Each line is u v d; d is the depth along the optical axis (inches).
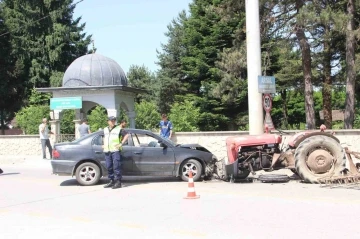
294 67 1278.3
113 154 474.3
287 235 259.9
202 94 1626.5
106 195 426.0
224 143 701.3
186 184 490.6
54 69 1825.8
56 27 1798.7
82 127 761.6
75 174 499.2
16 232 283.6
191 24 1589.6
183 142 722.8
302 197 388.5
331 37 1083.9
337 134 629.6
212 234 266.5
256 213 323.3
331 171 470.6
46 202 394.0
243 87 1357.0
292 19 959.0
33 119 1349.7
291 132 579.8
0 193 450.3
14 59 1827.0
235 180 501.4
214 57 1515.7
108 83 932.6
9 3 1910.7
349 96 922.1
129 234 271.9
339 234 259.8
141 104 1485.0
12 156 864.3
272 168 486.6
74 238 265.1
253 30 592.1
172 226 289.9
